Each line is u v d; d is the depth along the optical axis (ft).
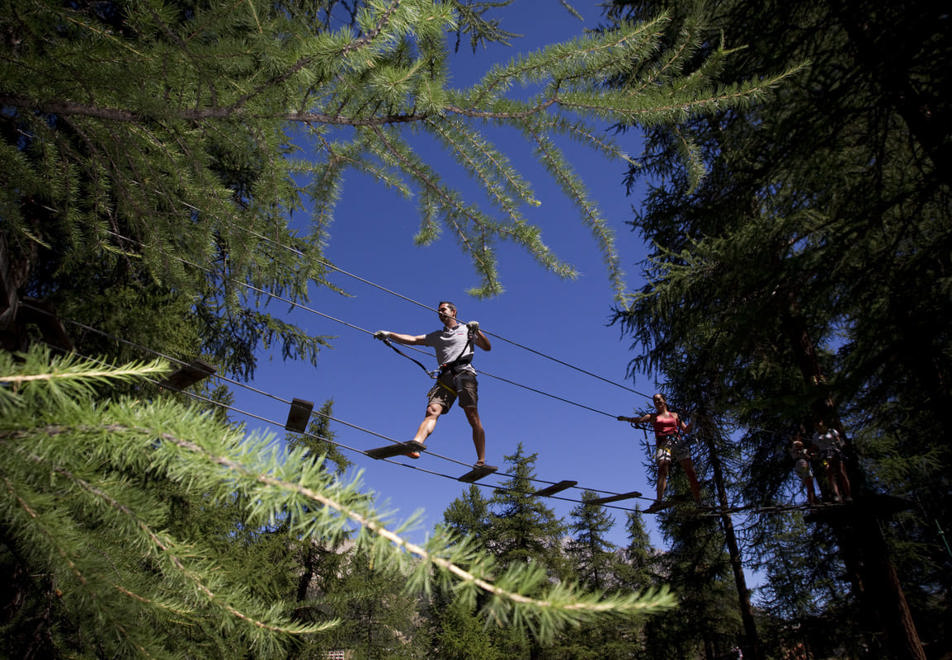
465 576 3.02
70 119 8.33
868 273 18.03
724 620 59.36
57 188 9.77
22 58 7.06
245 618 4.70
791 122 18.52
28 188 9.37
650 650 56.90
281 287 15.83
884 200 17.88
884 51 16.75
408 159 8.43
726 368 24.82
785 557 42.19
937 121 16.98
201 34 6.47
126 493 4.23
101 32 6.95
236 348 25.67
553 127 7.81
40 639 11.63
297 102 7.36
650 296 31.40
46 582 12.71
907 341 16.03
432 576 3.08
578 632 79.82
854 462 28.50
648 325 33.27
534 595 3.00
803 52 19.56
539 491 23.50
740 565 48.34
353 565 48.24
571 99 7.45
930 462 30.25
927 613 36.91
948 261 16.88
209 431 3.58
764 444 37.99
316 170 8.98
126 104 7.41
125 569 5.01
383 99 7.34
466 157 8.16
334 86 7.25
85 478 4.09
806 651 39.99
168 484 13.12
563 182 8.44
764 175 21.04
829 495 31.65
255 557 24.52
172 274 10.14
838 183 20.16
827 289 18.31
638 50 7.38
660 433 28.35
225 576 4.98
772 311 18.49
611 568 99.81
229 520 20.56
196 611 5.20
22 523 4.13
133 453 3.53
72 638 10.34
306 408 15.81
